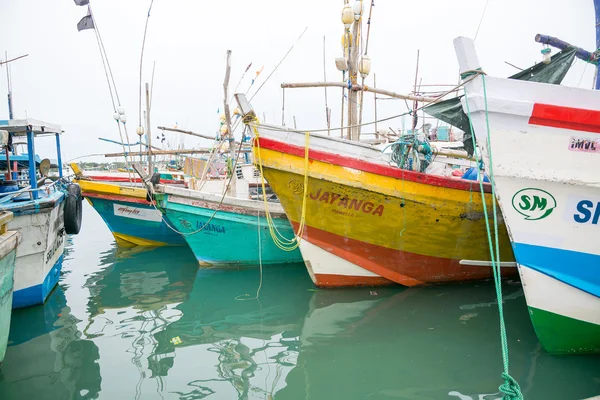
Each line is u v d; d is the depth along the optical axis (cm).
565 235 421
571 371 418
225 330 552
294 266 864
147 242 1140
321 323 560
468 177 758
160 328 564
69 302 682
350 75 824
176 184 1555
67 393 402
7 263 430
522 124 405
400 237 642
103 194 1052
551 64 524
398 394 392
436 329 528
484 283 712
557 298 430
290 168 606
